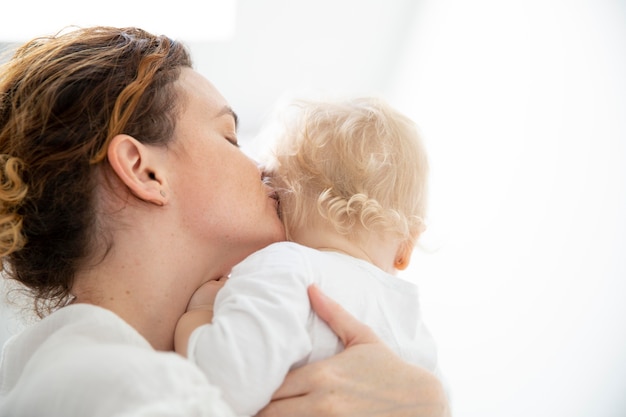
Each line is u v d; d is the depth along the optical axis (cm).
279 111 106
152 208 73
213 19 206
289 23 209
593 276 133
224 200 77
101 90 73
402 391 65
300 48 219
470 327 170
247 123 238
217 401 49
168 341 76
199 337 66
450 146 196
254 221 80
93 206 71
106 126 71
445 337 176
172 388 47
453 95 196
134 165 72
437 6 205
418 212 100
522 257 157
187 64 85
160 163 74
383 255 92
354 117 98
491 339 161
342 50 223
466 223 181
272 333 66
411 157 99
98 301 72
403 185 96
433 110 209
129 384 47
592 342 131
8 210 70
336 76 231
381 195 94
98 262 72
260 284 71
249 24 207
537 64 157
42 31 195
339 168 93
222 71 222
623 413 123
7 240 70
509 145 167
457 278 179
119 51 78
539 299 149
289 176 94
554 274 145
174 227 74
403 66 230
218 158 78
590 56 137
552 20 152
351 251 89
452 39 196
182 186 75
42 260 73
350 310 76
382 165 94
